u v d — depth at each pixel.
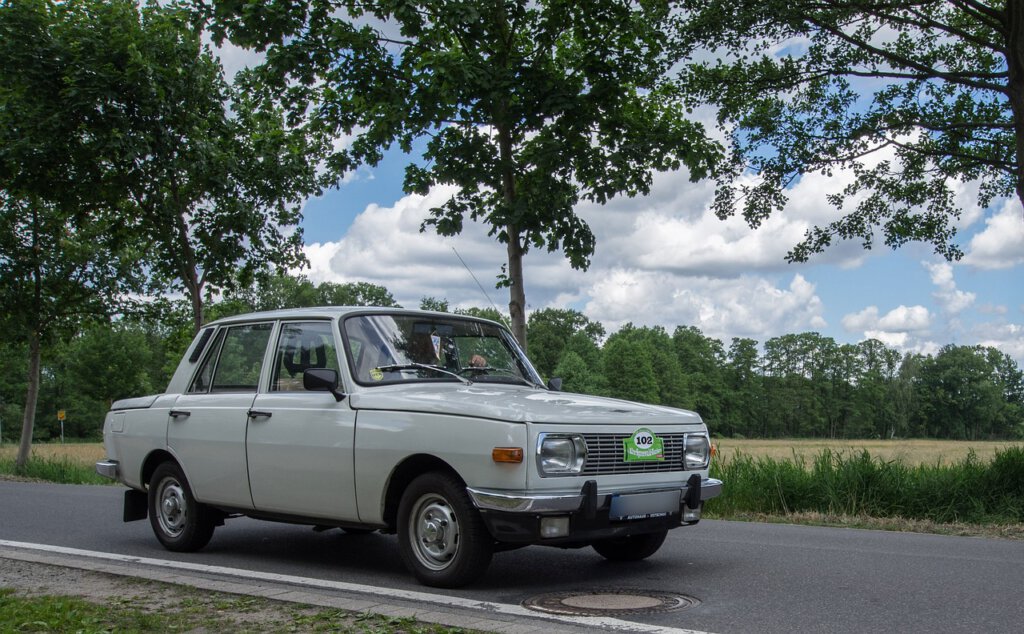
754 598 5.96
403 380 6.99
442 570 6.19
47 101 17.56
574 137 12.62
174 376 8.46
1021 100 12.98
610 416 6.32
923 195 16.20
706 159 12.96
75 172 18.55
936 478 11.82
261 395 7.48
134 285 24.67
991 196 16.55
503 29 12.64
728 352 158.62
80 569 7.11
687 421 6.94
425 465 6.44
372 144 12.65
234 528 9.79
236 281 20.61
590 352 123.25
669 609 5.61
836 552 8.05
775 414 155.12
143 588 6.31
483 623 5.11
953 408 157.88
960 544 8.66
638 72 12.98
